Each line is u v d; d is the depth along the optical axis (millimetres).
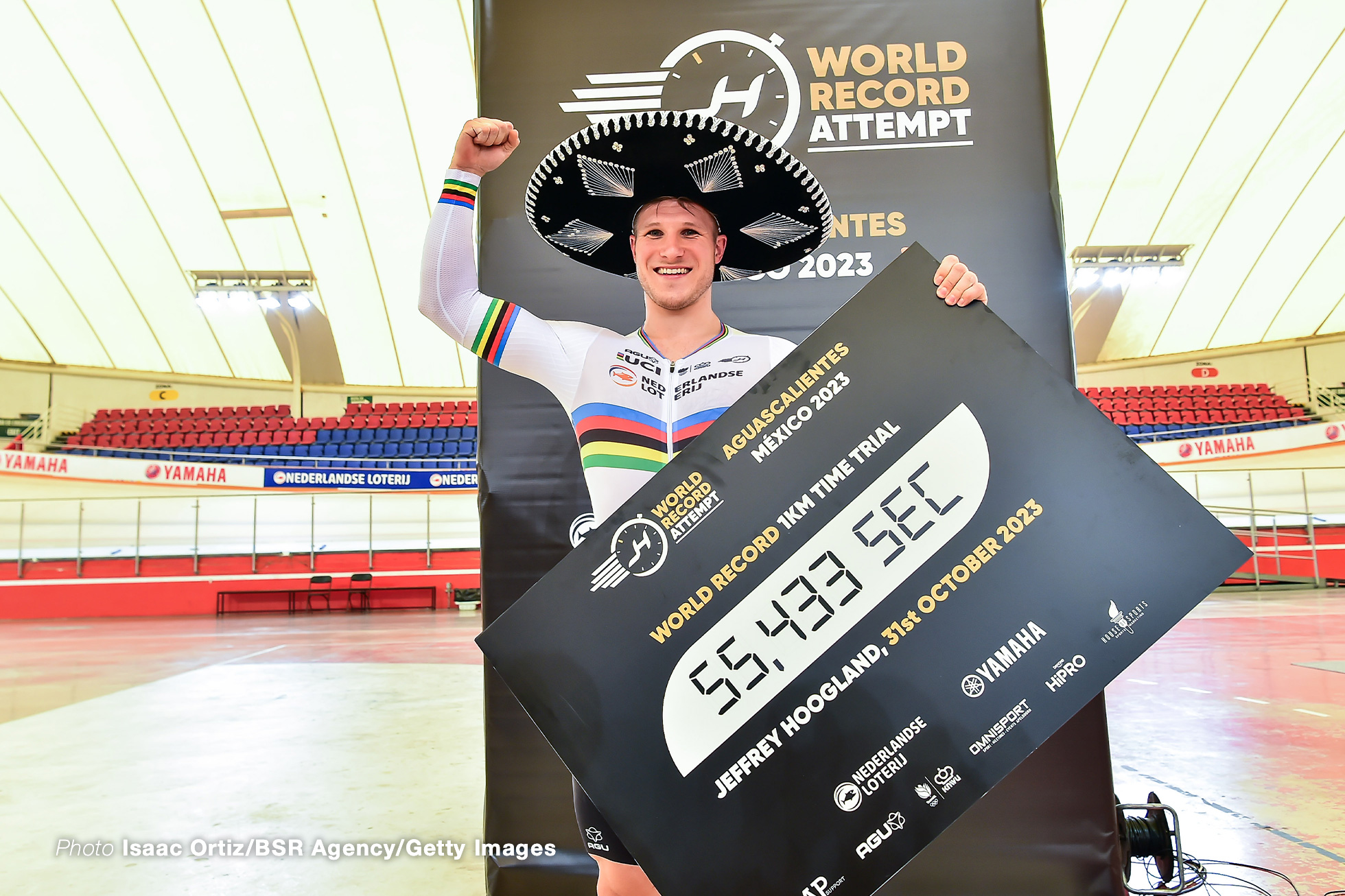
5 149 12008
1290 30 11203
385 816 2146
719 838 904
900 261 1031
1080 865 1672
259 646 6844
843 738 923
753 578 955
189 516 11734
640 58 1891
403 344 15461
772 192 1360
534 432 1838
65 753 2936
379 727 3270
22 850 1942
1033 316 1826
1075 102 12203
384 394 16312
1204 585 938
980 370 1001
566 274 1854
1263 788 2252
